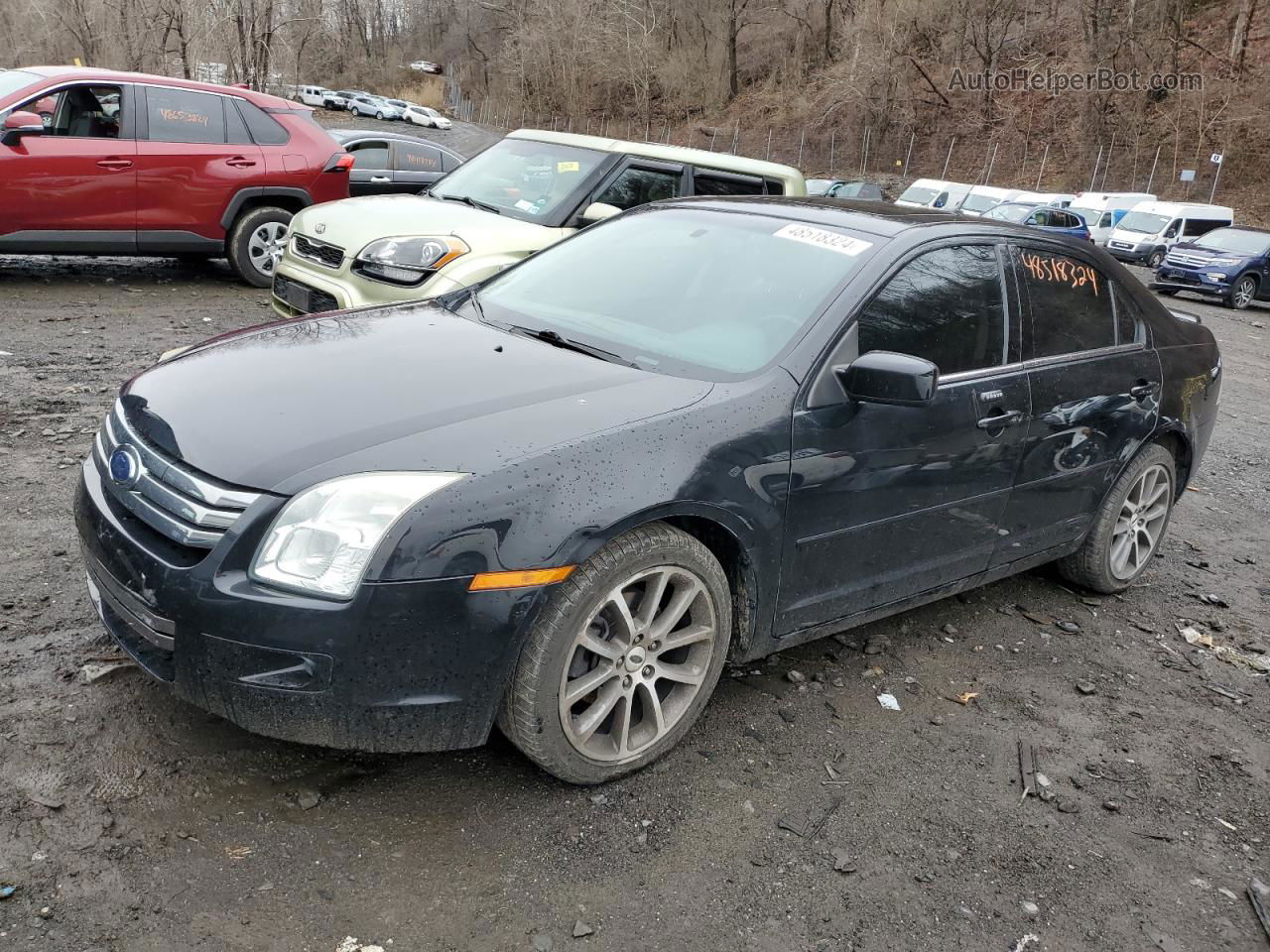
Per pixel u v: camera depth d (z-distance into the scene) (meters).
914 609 4.29
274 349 3.14
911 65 51.53
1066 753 3.34
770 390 2.99
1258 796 3.23
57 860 2.31
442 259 6.16
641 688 2.86
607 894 2.43
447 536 2.38
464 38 86.25
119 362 6.63
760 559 2.98
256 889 2.31
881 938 2.41
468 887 2.40
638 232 3.98
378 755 2.83
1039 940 2.48
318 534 2.36
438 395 2.78
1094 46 43.53
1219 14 46.44
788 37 60.16
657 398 2.87
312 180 9.69
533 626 2.54
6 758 2.62
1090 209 31.88
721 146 57.03
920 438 3.32
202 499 2.43
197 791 2.59
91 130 8.52
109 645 3.20
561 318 3.50
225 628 2.35
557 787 2.79
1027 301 3.84
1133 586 4.89
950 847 2.78
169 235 9.00
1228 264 21.48
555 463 2.54
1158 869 2.82
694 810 2.78
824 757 3.11
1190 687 3.93
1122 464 4.35
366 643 2.36
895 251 3.40
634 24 60.31
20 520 4.05
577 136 7.58
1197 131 42.28
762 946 2.34
